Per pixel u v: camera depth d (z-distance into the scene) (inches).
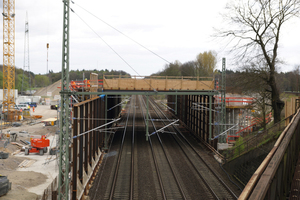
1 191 753.6
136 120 2106.3
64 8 591.8
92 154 931.3
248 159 746.8
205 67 3469.5
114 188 722.8
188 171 865.5
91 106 903.1
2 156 1127.6
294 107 813.9
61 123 613.6
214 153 1067.3
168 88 1168.2
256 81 960.9
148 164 944.9
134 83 1160.2
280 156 146.0
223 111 1077.8
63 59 607.2
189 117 1646.2
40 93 5187.0
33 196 778.8
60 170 609.6
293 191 202.1
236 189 705.6
